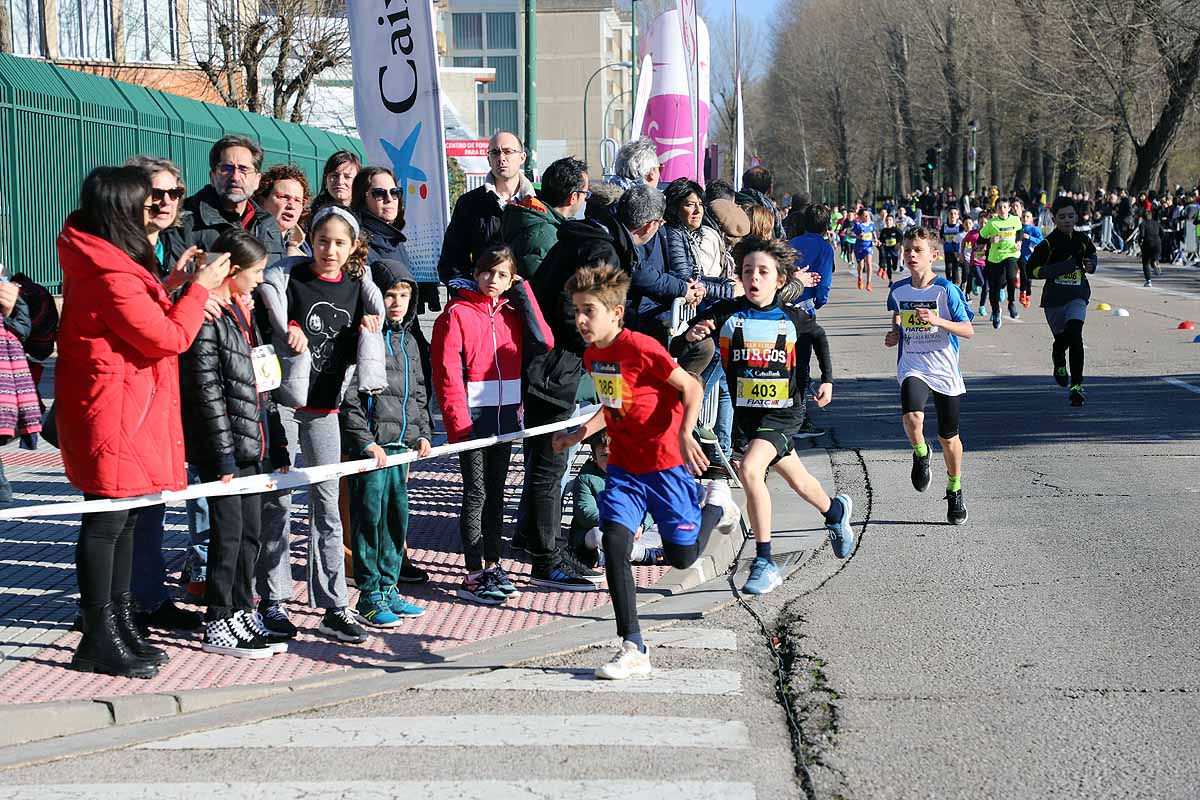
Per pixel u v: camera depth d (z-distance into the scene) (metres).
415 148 7.94
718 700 5.15
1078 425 11.80
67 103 18.20
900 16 73.62
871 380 15.38
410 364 6.54
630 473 5.70
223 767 4.55
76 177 18.44
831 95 95.31
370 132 8.07
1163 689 5.18
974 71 61.53
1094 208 51.62
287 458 6.23
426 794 4.27
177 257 6.57
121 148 19.62
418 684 5.46
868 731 4.80
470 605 6.80
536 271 7.29
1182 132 53.09
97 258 5.18
